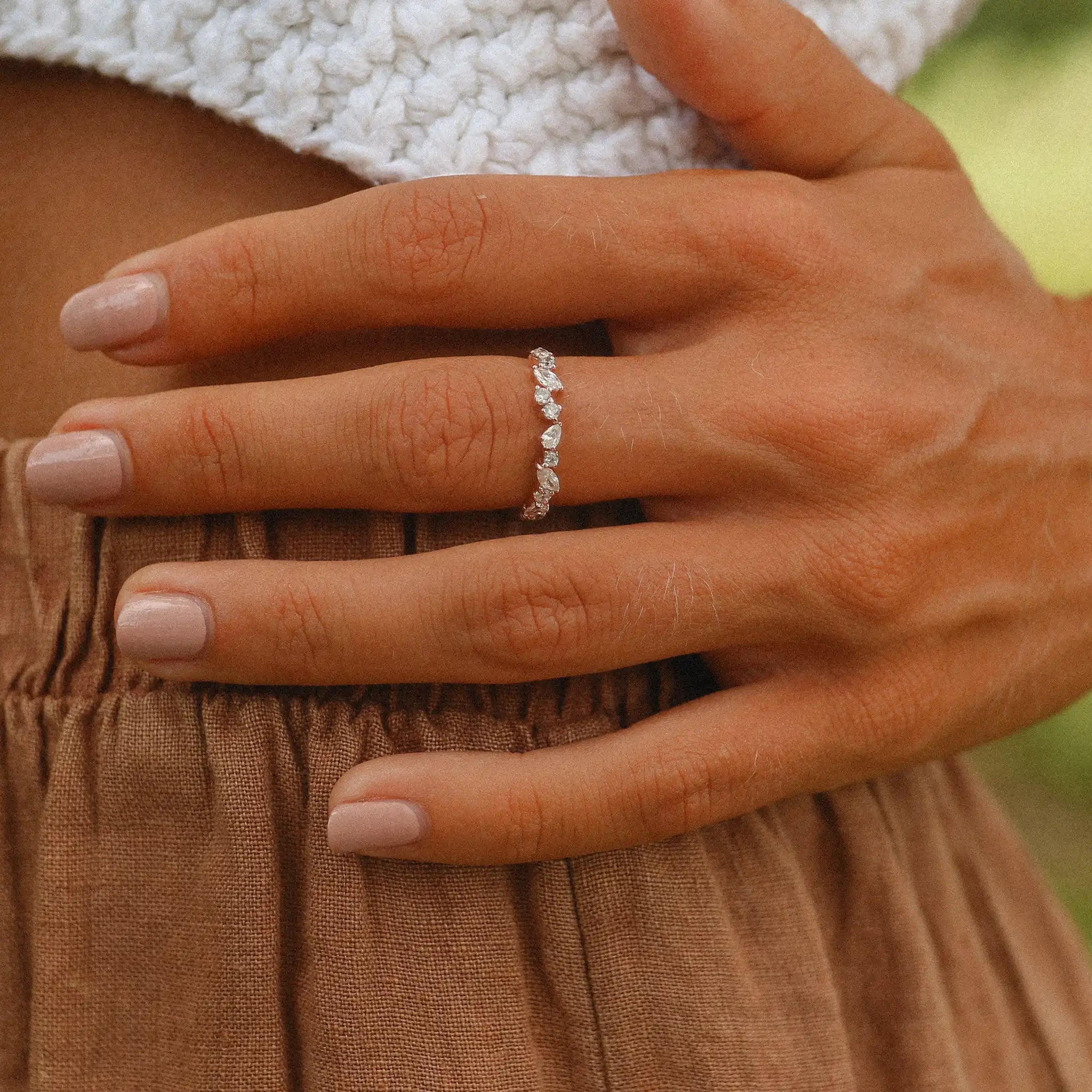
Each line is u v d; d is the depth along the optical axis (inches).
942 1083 23.0
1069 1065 24.5
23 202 22.6
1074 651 23.2
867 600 22.1
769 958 22.5
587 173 22.4
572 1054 22.2
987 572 22.7
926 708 22.5
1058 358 23.2
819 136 22.6
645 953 22.2
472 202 21.8
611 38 22.3
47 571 22.3
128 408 21.8
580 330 22.5
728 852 22.6
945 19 23.5
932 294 22.6
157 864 22.1
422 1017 21.9
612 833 22.0
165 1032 22.0
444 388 21.7
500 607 21.7
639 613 21.9
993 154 62.5
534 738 22.3
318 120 22.2
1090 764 51.6
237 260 21.7
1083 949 25.5
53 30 22.2
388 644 21.8
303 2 22.0
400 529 22.2
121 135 22.5
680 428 21.9
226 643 21.7
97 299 21.7
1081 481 23.1
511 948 22.1
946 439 22.3
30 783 22.3
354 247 21.7
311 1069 22.0
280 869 22.1
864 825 23.2
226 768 22.0
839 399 22.0
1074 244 60.6
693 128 22.6
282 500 21.9
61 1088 22.0
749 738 22.2
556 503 22.0
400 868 22.1
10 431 22.6
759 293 22.1
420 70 22.1
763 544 22.0
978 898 24.7
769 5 22.2
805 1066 22.4
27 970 22.4
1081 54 61.9
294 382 21.8
